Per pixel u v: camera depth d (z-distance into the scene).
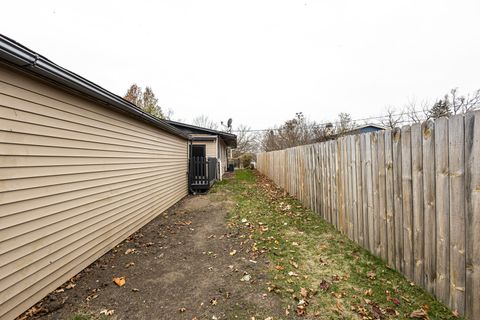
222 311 2.07
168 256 3.26
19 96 2.21
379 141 2.69
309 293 2.25
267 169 12.15
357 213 3.21
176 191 7.02
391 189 2.49
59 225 2.63
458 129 1.70
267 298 2.22
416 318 1.81
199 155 12.30
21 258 2.17
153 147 5.34
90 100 3.21
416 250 2.15
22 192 2.21
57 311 2.17
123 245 3.78
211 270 2.80
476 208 1.59
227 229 4.27
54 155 2.60
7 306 2.03
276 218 4.73
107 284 2.59
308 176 5.29
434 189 1.93
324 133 14.30
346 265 2.71
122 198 3.99
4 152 2.06
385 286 2.24
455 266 1.75
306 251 3.15
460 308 1.72
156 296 2.33
